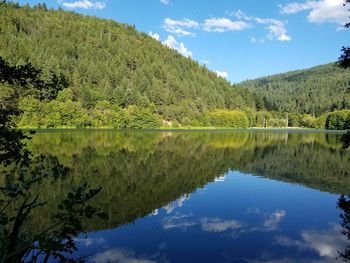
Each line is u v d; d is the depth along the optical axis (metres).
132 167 33.28
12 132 7.39
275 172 32.41
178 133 101.31
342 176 30.39
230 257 12.60
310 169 34.22
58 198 19.09
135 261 12.09
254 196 22.50
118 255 12.59
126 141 64.75
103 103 119.62
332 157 44.06
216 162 38.69
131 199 21.03
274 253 13.12
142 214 17.94
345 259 12.62
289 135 102.62
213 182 27.20
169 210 18.80
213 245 13.76
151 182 26.55
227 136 91.12
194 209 19.16
